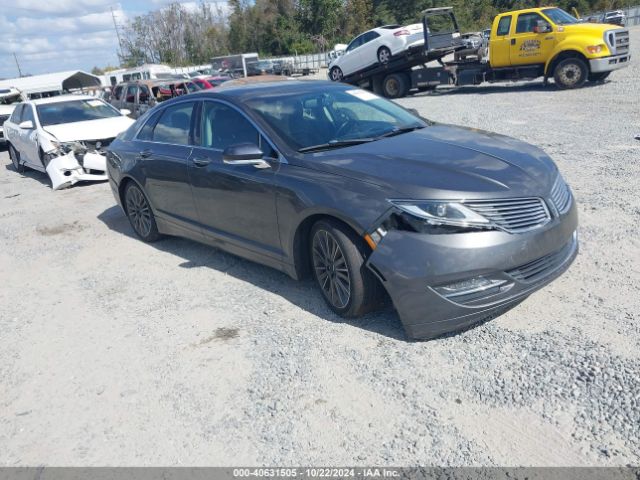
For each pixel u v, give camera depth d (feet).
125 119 34.68
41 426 10.55
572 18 50.47
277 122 14.53
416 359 11.04
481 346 11.21
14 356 13.34
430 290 10.82
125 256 19.66
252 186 14.15
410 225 10.94
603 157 24.58
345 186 11.98
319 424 9.59
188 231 17.89
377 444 8.97
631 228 16.29
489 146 13.32
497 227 10.78
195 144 16.75
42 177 37.91
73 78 115.55
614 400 9.20
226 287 15.76
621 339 10.82
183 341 12.95
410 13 207.72
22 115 38.29
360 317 12.88
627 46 48.78
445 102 51.83
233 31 242.58
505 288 10.99
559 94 47.60
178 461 9.16
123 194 21.17
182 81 60.64
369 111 16.16
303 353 11.76
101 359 12.66
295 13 223.10
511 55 51.96
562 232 11.65
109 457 9.45
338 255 12.42
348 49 67.10
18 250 21.71
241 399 10.53
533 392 9.67
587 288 13.05
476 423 9.14
